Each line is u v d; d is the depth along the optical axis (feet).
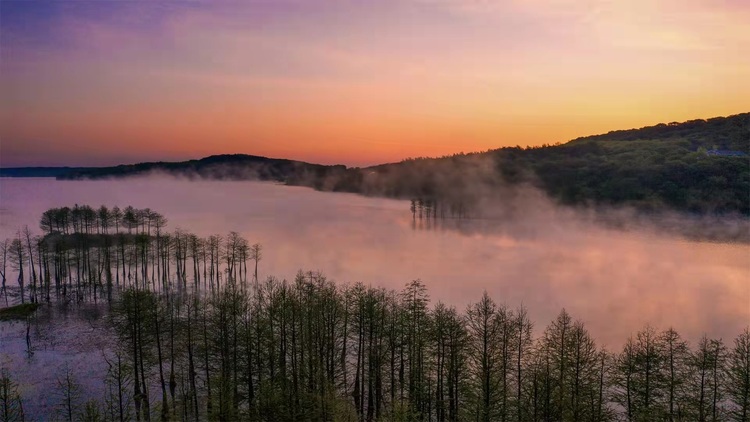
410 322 227.81
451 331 209.97
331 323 242.37
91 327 337.11
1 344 303.48
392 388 217.77
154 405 222.48
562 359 195.42
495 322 238.68
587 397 193.57
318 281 418.10
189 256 532.32
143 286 429.79
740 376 187.93
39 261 473.67
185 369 256.11
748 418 185.16
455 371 209.36
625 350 231.71
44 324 344.69
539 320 371.76
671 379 193.67
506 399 194.29
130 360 256.52
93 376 255.09
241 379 218.38
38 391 237.04
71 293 437.58
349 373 259.60
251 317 244.22
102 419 200.75
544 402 189.37
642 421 178.91
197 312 284.82
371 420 214.28
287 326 248.11
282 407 192.03
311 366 226.99
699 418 186.70
